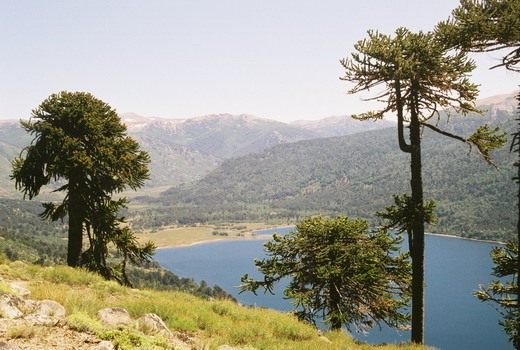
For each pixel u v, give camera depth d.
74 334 7.24
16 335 6.63
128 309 11.28
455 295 159.25
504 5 12.31
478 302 151.00
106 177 20.64
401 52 14.33
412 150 16.02
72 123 20.50
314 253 20.88
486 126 14.88
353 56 14.82
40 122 20.08
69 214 20.19
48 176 19.30
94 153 20.00
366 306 20.69
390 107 15.75
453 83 14.40
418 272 15.98
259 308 18.00
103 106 21.58
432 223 15.65
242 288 22.16
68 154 19.05
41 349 6.26
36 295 10.00
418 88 14.98
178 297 16.52
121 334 7.42
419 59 14.16
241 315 14.42
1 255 16.84
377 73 14.55
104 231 20.05
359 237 20.73
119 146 20.41
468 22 11.86
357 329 21.11
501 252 15.42
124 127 21.64
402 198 16.12
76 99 20.94
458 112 15.59
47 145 19.55
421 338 16.16
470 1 12.74
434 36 13.67
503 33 11.39
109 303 11.84
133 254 20.72
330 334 15.65
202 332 11.07
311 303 20.58
